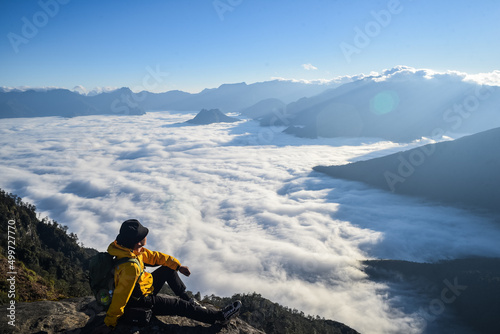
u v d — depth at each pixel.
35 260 25.33
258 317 36.00
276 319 37.44
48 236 84.94
